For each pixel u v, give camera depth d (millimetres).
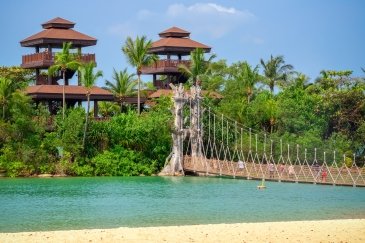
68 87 108875
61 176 97688
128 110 115000
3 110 99688
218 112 104500
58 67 101938
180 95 99188
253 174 90438
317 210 59875
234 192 76375
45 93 105812
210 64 119312
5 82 99750
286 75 138750
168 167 100438
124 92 116375
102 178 96125
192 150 99312
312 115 113375
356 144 105438
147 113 109875
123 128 103562
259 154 100312
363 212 58500
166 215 56500
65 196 72375
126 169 100625
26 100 100812
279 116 110875
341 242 40531
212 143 103750
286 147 99188
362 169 84625
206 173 96625
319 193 74562
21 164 95938
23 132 98500
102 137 102500
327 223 48094
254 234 42812
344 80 128125
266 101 112562
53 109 112625
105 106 125375
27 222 52469
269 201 67438
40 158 97250
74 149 99562
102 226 50031
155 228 45094
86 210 60188
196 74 117688
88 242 39812
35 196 72188
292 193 74875
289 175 87188
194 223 51656
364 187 80750
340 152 98438
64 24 114062
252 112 110312
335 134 108500
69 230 46688
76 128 100000
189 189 80438
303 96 117938
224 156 100125
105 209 61031
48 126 102000
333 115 114500
